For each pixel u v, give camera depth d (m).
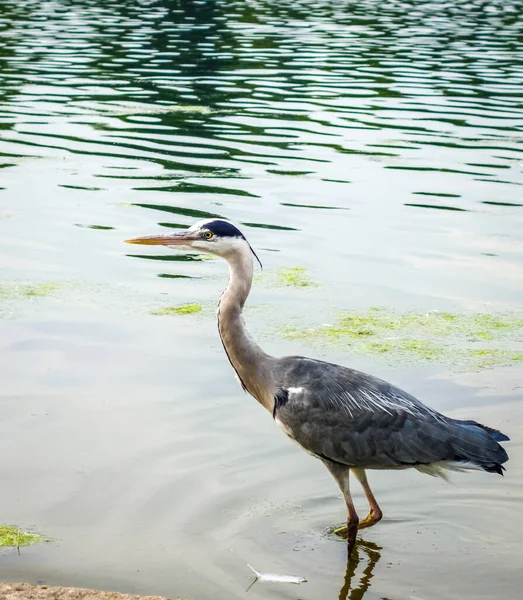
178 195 15.18
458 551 6.89
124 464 7.77
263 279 12.05
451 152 17.78
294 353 9.90
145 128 19.22
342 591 6.39
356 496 7.64
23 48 28.14
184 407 8.76
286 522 7.16
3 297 11.30
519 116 20.39
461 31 32.38
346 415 7.05
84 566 6.50
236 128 19.27
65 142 18.17
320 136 18.75
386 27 33.16
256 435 8.33
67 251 12.91
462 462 6.89
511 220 14.27
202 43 29.20
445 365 9.69
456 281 12.05
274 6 38.94
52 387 9.06
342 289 11.77
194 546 6.79
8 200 14.91
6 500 7.25
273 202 14.93
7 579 6.33
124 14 36.09
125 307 11.11
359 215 14.44
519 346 10.19
